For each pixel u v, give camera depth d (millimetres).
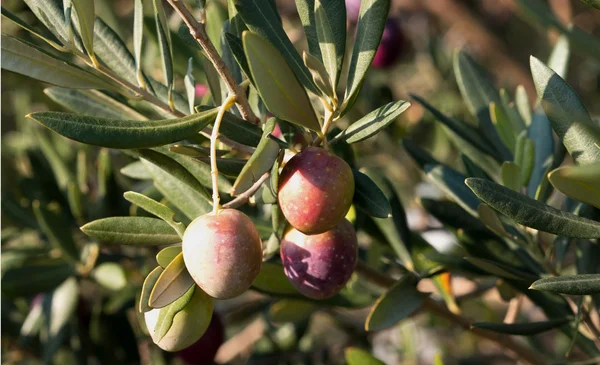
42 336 668
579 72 1004
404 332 822
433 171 487
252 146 404
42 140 649
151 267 602
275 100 378
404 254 506
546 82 391
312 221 385
